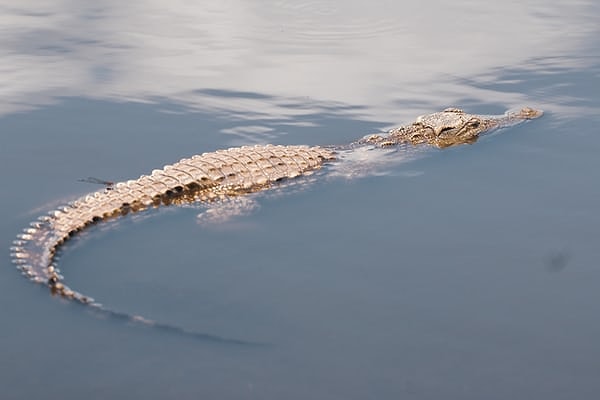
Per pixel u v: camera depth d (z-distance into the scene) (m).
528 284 21.41
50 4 50.00
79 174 27.83
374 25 47.16
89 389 17.27
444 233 24.16
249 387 17.42
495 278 21.69
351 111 34.91
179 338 19.06
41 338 19.03
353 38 44.72
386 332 19.36
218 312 20.11
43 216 24.88
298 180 28.89
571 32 45.38
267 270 22.16
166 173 27.61
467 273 21.94
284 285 21.36
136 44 42.62
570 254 22.81
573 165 28.94
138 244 24.00
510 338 19.14
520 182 27.73
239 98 35.59
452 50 42.78
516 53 42.06
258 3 51.28
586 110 34.31
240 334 19.22
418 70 39.88
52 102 34.28
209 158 28.77
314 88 37.09
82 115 32.97
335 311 20.17
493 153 30.69
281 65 40.00
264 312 20.11
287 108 34.81
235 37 44.28
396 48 43.09
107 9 49.31
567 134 31.94
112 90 35.91
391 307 20.36
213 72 38.66
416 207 26.20
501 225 24.53
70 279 21.86
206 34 44.69
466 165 29.70
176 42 43.22
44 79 37.00
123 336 19.14
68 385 17.41
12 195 26.08
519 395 17.23
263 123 33.28
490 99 36.28
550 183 27.47
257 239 24.17
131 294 20.98
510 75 38.97
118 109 33.78
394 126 33.50
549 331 19.44
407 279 21.64
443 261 22.53
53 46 41.94
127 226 25.20
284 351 18.62
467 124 32.53
